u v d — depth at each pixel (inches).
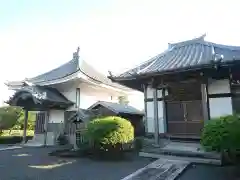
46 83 737.6
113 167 347.6
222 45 542.3
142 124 759.7
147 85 536.7
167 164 351.9
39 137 705.0
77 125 526.9
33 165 372.8
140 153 439.8
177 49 639.1
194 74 450.0
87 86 775.1
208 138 300.8
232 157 336.5
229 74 447.5
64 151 503.2
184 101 515.8
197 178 278.8
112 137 420.2
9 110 866.1
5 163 393.7
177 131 514.6
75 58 900.6
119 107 690.2
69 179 282.7
